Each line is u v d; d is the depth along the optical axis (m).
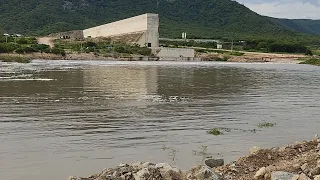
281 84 42.31
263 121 20.27
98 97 27.20
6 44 82.69
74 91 30.20
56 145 14.42
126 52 102.94
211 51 129.62
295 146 11.80
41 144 14.51
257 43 167.62
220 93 32.00
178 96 29.16
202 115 21.41
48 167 11.88
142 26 120.38
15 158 12.71
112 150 13.91
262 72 62.56
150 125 18.33
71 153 13.44
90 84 35.53
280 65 93.62
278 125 19.25
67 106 23.12
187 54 110.19
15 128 17.08
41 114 20.45
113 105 23.84
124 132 16.77
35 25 199.88
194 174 8.75
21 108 22.17
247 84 40.84
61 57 85.62
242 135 16.75
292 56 126.56
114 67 62.66
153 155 13.34
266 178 9.05
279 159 10.80
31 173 11.30
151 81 40.25
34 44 95.38
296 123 19.94
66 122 18.55
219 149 14.27
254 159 10.88
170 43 150.75
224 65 84.75
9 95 27.30
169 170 8.62
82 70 53.28
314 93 34.09
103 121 19.00
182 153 13.63
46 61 75.81
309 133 17.56
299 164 9.71
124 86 34.56
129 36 126.25
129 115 20.72
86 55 90.31
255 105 25.94
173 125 18.47
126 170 8.84
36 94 28.06
